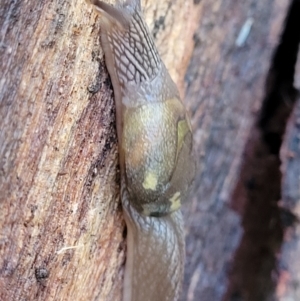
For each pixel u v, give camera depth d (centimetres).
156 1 5
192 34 5
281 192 5
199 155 5
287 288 5
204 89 5
